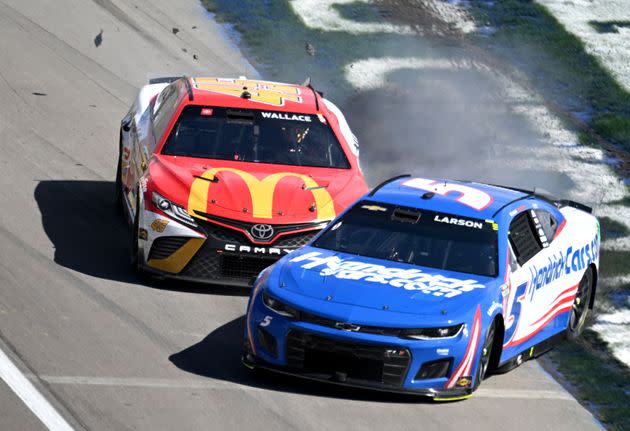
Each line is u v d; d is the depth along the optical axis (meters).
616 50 80.50
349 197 36.97
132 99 59.28
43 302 31.66
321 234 31.55
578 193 54.84
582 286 35.97
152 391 26.05
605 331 36.41
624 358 34.06
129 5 75.50
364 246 30.80
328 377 26.83
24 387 25.22
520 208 33.16
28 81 58.44
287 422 25.08
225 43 71.94
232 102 40.00
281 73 67.94
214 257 34.81
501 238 31.06
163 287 34.88
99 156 49.78
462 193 33.47
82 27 69.25
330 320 26.80
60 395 25.05
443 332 26.88
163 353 28.97
